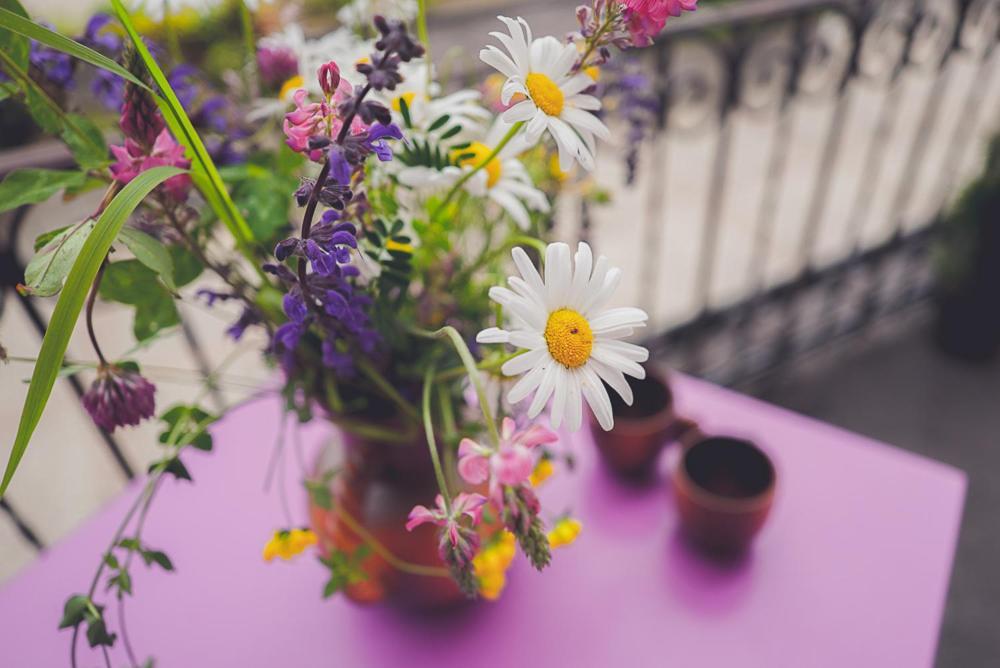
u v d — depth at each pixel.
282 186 0.30
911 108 1.77
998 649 0.75
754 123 1.81
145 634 0.39
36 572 0.42
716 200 0.96
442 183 0.27
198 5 0.32
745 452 0.42
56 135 0.27
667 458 0.48
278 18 0.34
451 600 0.39
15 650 0.38
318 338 0.29
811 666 0.37
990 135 1.01
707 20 0.71
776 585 0.41
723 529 0.40
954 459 0.96
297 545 0.31
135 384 0.26
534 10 2.76
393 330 0.29
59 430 1.08
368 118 0.21
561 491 0.46
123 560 0.42
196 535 0.44
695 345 1.08
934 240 1.16
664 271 1.32
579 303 0.24
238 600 0.40
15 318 1.34
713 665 0.38
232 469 0.47
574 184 0.35
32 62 0.27
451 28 2.60
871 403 1.04
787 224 1.43
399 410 0.32
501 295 0.23
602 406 0.24
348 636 0.39
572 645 0.38
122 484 1.00
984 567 0.82
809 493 0.45
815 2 0.78
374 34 0.34
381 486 0.35
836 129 1.00
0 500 0.21
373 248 0.28
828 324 1.15
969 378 1.08
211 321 1.25
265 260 0.29
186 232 0.27
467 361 0.24
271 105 0.31
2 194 0.26
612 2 0.24
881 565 0.41
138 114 0.24
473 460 0.23
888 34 1.02
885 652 0.38
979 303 1.04
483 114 0.29
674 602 0.40
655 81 0.74
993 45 1.07
